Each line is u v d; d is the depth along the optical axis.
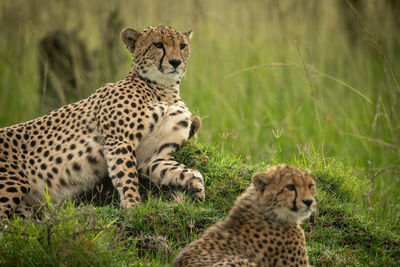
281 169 7.49
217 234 7.20
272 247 7.27
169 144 10.35
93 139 10.18
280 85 17.36
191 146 10.70
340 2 19.11
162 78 10.77
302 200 7.26
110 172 9.75
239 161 10.83
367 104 16.12
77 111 10.48
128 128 10.02
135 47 10.84
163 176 10.00
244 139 15.17
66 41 16.81
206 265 6.36
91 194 10.29
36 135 10.27
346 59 18.05
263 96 17.38
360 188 10.98
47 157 10.06
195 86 17.62
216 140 13.77
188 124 10.46
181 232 8.66
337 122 15.75
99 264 7.07
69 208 8.48
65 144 10.15
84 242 7.17
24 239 7.38
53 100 16.06
